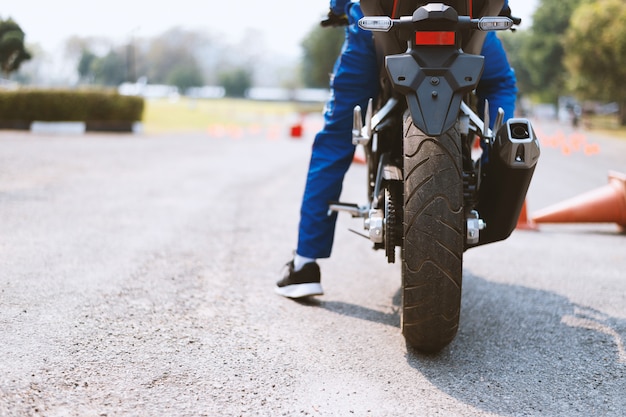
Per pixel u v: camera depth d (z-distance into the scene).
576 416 2.43
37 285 3.85
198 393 2.52
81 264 4.43
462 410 2.45
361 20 2.75
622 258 5.43
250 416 2.34
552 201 9.31
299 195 8.75
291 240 5.68
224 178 10.48
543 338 3.31
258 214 7.02
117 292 3.81
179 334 3.17
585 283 4.51
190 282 4.13
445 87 2.69
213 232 5.86
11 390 2.43
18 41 18.06
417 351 3.07
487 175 2.96
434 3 2.74
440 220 2.68
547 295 4.17
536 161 2.80
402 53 2.92
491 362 2.96
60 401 2.38
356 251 5.48
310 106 110.12
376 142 3.23
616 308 3.88
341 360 2.93
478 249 5.68
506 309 3.84
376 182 3.18
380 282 4.43
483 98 3.58
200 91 180.12
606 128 54.81
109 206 7.02
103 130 22.94
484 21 2.72
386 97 3.33
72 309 3.45
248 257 4.95
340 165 3.70
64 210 6.60
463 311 3.79
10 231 5.39
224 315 3.51
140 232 5.67
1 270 4.14
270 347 3.05
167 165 12.29
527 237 6.38
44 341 2.97
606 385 2.72
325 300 3.92
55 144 15.90
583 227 7.21
